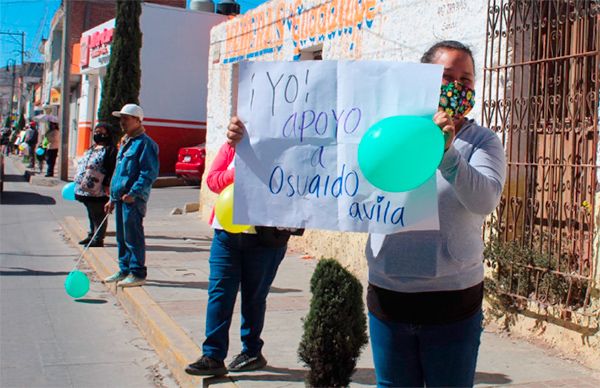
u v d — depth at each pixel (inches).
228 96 497.7
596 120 193.5
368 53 321.4
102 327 241.8
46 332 231.3
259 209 107.2
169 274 312.8
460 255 96.3
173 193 750.5
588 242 196.1
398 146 86.3
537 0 218.5
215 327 174.7
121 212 291.0
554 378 177.0
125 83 528.4
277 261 180.2
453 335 97.1
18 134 1679.4
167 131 897.5
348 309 140.9
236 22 483.8
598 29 193.0
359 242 316.8
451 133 89.0
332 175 103.0
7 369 193.0
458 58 99.7
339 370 139.9
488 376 178.2
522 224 220.1
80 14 1295.5
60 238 445.7
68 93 847.7
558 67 210.7
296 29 395.2
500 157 97.7
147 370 198.2
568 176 205.2
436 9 269.4
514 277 221.3
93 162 378.9
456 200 96.3
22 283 305.3
